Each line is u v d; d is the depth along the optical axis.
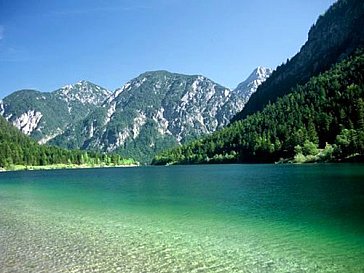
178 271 25.23
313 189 66.56
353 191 61.41
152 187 88.94
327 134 197.50
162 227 39.59
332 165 139.12
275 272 24.70
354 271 24.45
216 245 31.72
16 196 75.50
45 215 49.31
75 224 42.41
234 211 48.31
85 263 27.17
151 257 28.52
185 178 118.62
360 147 150.12
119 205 57.25
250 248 30.56
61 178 147.38
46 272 25.27
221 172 140.62
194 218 44.31
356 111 191.62
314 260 26.94
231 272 24.91
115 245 32.31
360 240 32.03
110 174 179.75
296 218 42.16
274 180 90.38
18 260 28.08
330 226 37.50
